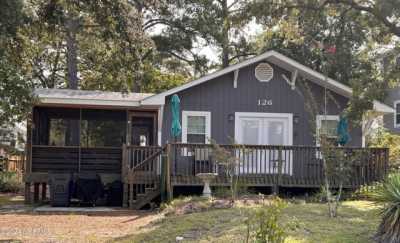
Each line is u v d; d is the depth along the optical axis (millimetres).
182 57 30859
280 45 28969
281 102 17609
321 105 17609
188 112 17172
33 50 13867
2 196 21375
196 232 9359
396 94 29203
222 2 29453
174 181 14875
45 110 18844
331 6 20297
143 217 13164
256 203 12227
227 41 29625
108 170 17953
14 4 8375
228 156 13219
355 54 25750
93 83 31391
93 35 20375
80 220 12781
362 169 15117
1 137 25828
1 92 10953
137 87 28062
